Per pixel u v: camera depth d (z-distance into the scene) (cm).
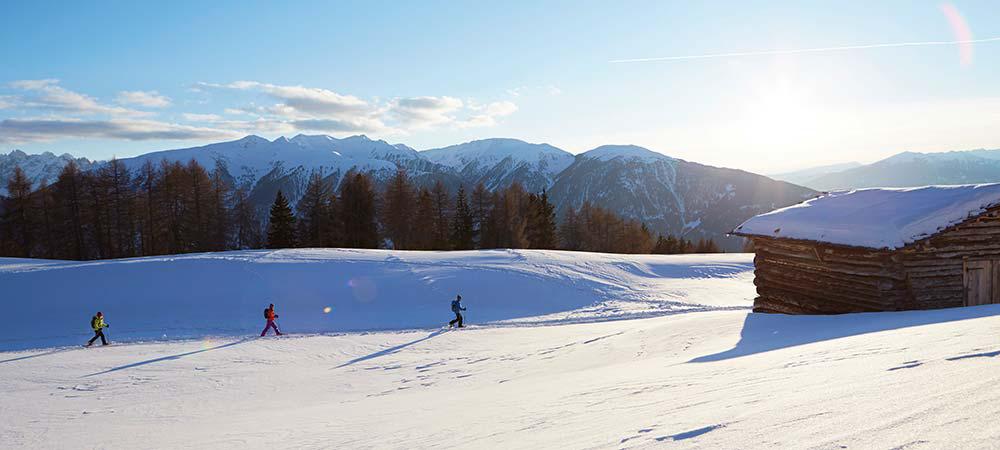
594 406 628
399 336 2144
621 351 1448
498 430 558
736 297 3456
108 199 6022
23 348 2175
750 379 654
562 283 3509
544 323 2539
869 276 1597
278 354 1827
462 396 949
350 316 2850
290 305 3023
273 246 6319
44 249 5897
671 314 2727
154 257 4066
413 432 622
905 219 1573
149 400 1249
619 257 4725
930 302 1550
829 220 1788
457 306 2444
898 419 348
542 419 588
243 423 897
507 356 1603
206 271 3494
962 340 659
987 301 1598
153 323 2695
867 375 537
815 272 1800
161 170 6425
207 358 1767
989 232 1616
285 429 779
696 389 641
